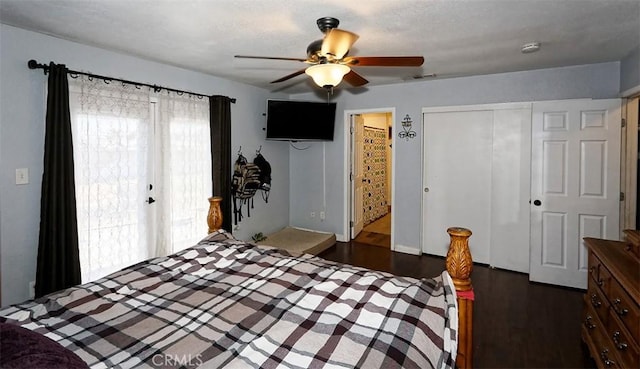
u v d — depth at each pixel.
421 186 4.46
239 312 1.44
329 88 2.33
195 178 3.74
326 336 1.26
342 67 2.16
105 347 1.20
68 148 2.59
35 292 2.51
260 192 4.88
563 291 3.36
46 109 2.54
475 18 2.28
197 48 2.93
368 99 4.77
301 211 5.48
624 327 1.72
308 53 2.21
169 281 1.77
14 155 2.45
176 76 3.56
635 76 2.97
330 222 5.26
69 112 2.60
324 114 4.82
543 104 3.48
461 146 4.22
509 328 2.64
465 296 1.54
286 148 5.42
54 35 2.59
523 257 3.87
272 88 4.80
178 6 2.09
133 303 1.52
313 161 5.33
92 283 1.72
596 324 2.12
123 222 3.05
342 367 1.09
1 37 2.35
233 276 1.83
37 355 0.95
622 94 3.20
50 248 2.52
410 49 2.93
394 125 4.59
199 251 2.16
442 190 4.39
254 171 4.53
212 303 1.52
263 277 1.80
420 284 1.63
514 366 2.17
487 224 4.13
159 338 1.25
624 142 3.23
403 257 4.44
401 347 1.20
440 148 4.36
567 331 2.59
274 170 5.14
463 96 4.11
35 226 2.57
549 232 3.51
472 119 4.13
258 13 2.20
